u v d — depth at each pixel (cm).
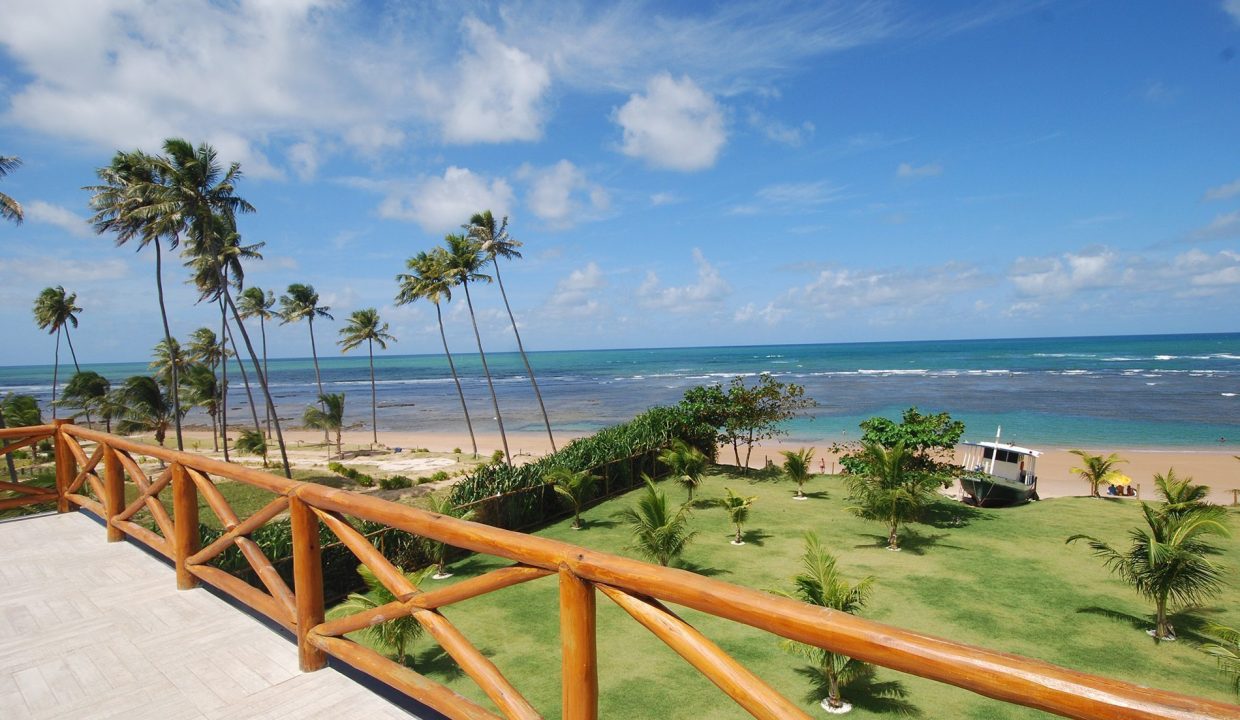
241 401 9744
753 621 172
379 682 331
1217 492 2556
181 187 2633
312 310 5134
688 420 2252
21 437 671
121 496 593
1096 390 6712
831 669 800
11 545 574
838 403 6041
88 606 438
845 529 1526
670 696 844
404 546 1280
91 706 318
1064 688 125
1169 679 855
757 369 11350
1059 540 1414
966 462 2333
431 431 5888
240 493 2642
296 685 330
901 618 1038
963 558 1309
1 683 340
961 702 826
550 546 220
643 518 1265
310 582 341
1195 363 10062
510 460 3959
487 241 3634
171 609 432
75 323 5241
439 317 4050
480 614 1080
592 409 6800
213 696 322
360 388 11281
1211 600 1077
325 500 320
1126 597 1105
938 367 10588
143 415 4175
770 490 1944
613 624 1052
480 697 850
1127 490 2311
